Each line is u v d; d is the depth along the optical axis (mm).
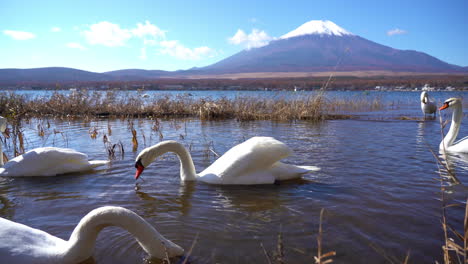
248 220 4574
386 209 4871
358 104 25078
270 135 11258
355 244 3846
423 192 5578
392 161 7652
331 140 10281
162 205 5176
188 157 6520
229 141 10125
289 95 19906
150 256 3557
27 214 4793
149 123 14844
